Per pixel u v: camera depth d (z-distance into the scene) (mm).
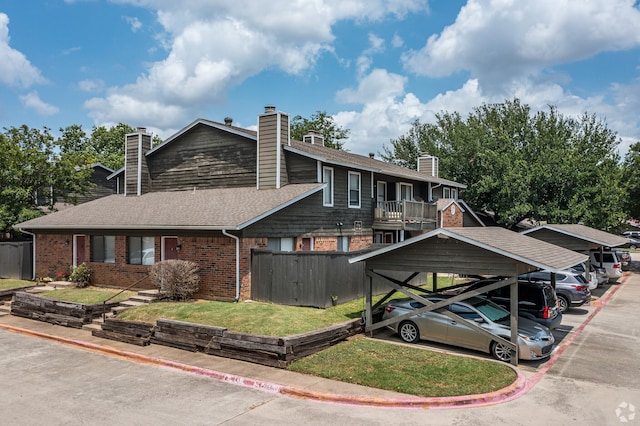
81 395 9055
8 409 8344
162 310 14188
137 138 24156
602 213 32625
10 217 23531
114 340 13211
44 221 21672
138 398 8898
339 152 27953
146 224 17656
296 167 21031
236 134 21641
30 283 21422
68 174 26156
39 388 9469
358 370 10164
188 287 16438
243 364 10883
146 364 11211
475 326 11422
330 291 15836
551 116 39219
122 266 19438
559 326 15578
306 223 20016
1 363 11266
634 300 21156
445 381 9516
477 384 9367
